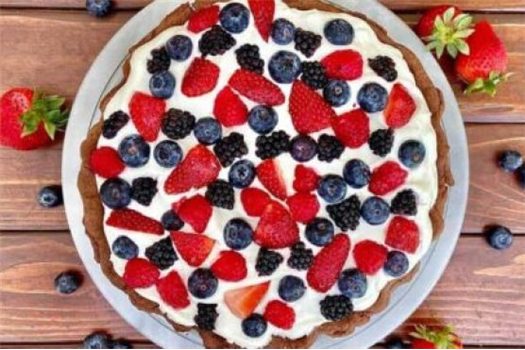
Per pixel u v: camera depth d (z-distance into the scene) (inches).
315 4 23.9
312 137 22.3
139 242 22.5
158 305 23.5
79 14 25.9
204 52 22.2
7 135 24.9
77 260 26.0
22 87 25.8
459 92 26.0
